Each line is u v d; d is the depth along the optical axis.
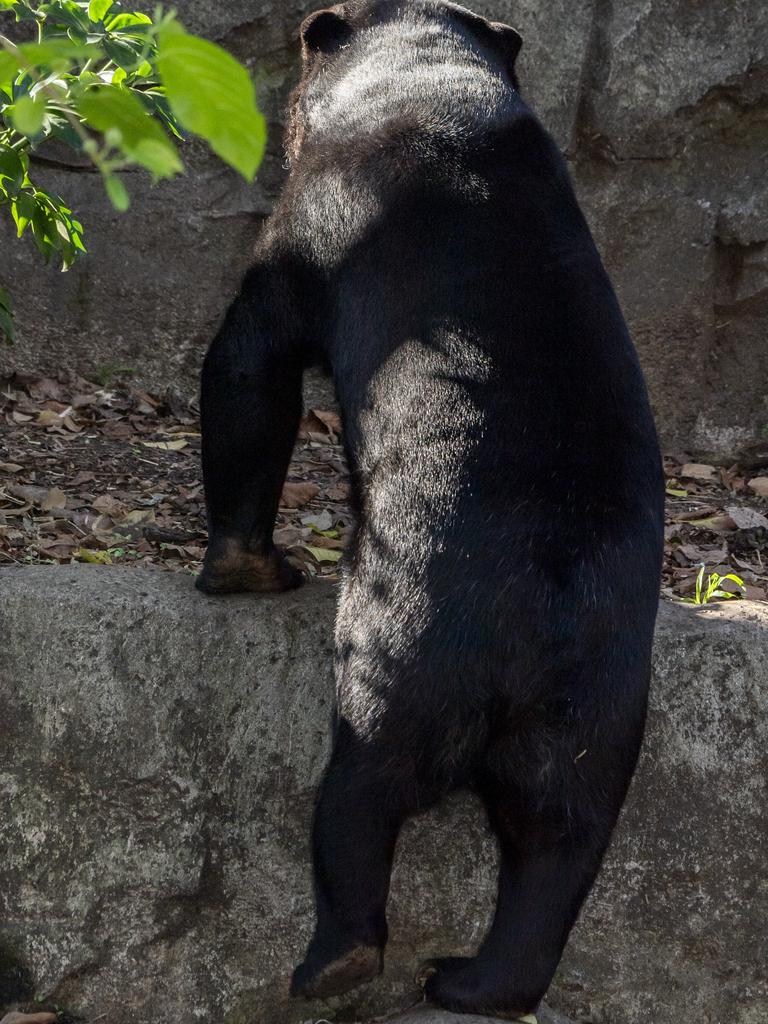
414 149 7.05
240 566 7.73
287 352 7.54
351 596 6.43
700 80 13.98
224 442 7.66
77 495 11.76
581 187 14.27
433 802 6.21
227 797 7.53
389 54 7.89
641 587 6.38
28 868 7.39
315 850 6.21
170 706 7.49
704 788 7.71
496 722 6.09
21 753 7.40
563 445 6.28
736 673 7.78
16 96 5.23
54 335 14.35
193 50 2.03
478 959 6.50
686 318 14.61
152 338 14.45
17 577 7.70
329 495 12.69
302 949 7.53
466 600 6.02
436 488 6.20
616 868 7.63
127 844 7.44
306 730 7.55
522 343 6.42
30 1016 7.19
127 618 7.51
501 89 7.56
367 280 6.87
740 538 12.61
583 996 7.62
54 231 8.50
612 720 6.23
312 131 7.81
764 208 14.16
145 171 14.01
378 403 6.60
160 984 7.45
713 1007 7.72
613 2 13.80
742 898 7.73
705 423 14.92
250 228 14.28
